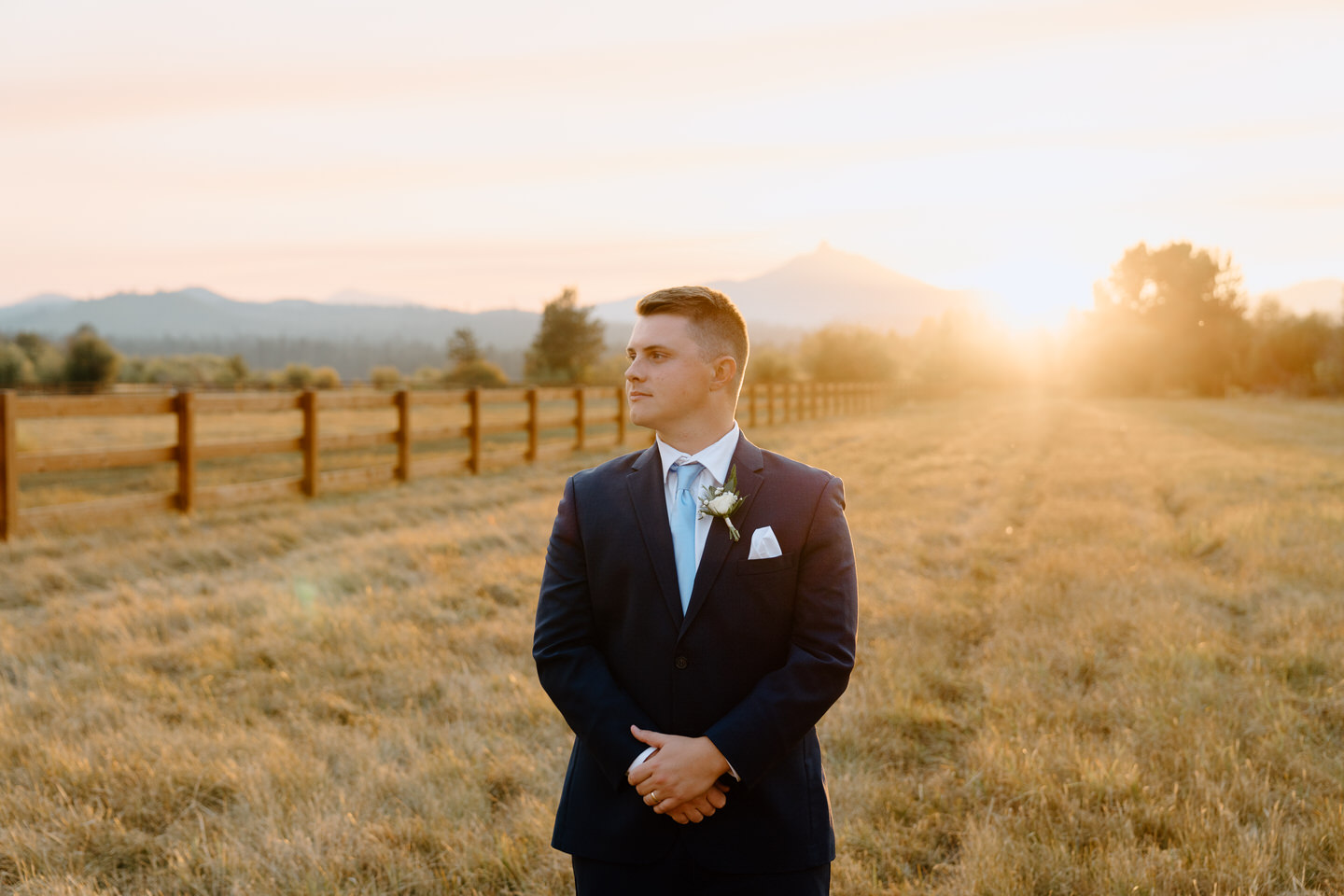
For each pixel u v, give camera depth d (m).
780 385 26.12
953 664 4.68
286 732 3.71
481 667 4.54
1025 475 13.15
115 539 7.27
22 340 62.28
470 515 8.83
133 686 4.16
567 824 1.59
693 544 1.61
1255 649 4.63
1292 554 6.74
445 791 3.15
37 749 3.40
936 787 3.28
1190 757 3.33
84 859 2.75
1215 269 60.75
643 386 1.65
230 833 2.88
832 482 1.68
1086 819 2.92
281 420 24.17
